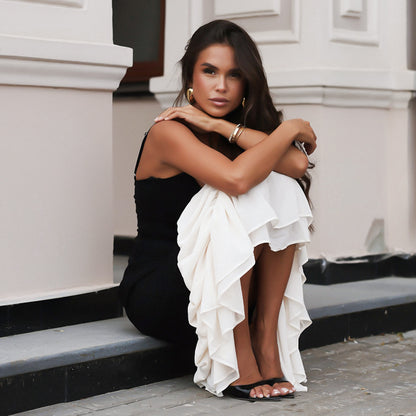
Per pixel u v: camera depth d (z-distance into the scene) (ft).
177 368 12.28
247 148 11.39
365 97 17.84
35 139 12.21
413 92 18.38
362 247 18.19
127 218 20.84
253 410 10.65
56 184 12.48
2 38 11.48
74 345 11.28
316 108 17.21
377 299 15.62
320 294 15.96
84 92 12.77
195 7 18.47
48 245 12.42
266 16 17.94
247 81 11.68
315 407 10.84
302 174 11.32
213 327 10.65
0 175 11.86
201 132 12.01
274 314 11.37
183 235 11.02
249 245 10.50
